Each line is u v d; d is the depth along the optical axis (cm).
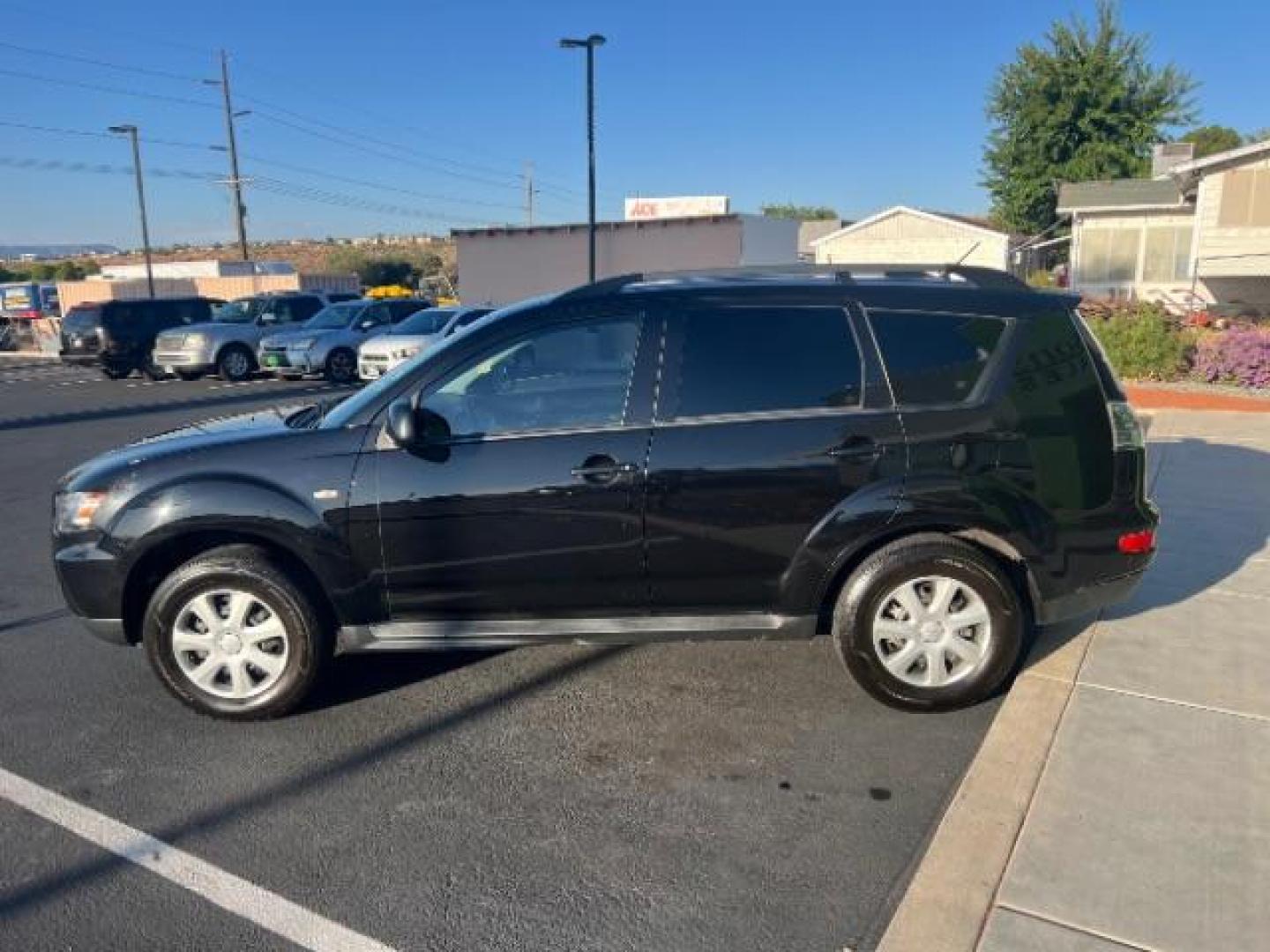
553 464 389
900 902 284
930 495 386
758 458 386
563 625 403
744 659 461
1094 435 397
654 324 399
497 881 298
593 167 2855
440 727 399
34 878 304
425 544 394
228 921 282
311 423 420
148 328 2212
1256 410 1148
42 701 434
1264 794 322
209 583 397
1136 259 2906
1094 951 254
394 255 10625
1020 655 409
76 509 405
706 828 324
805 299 400
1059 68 3994
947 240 3750
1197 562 567
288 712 411
